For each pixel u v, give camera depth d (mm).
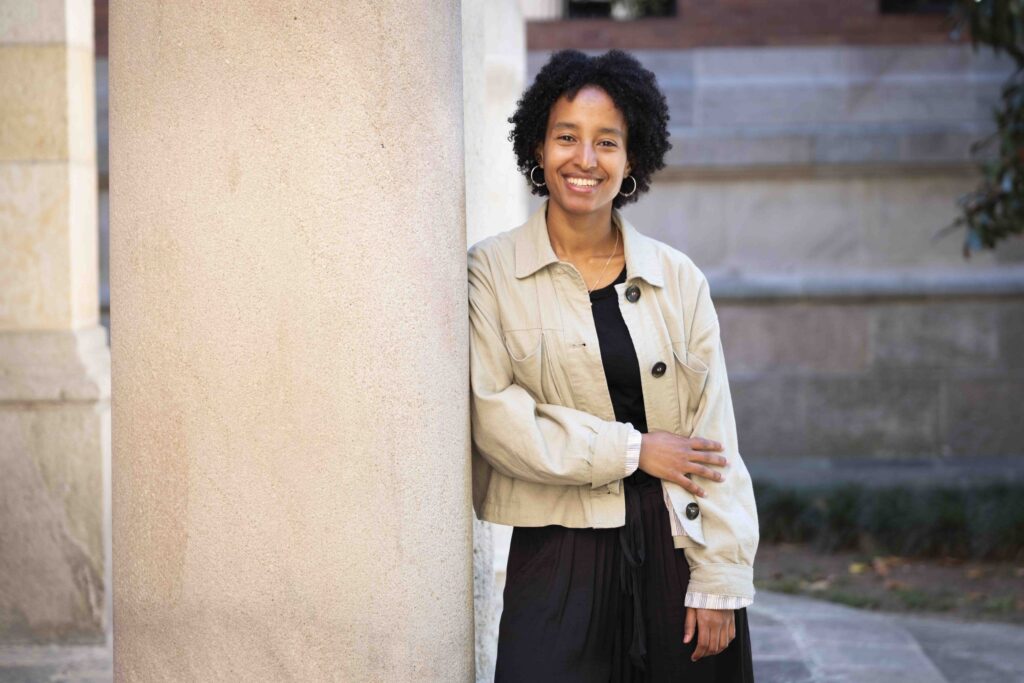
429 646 2250
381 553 2172
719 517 2461
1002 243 8500
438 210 2246
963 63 8594
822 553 6820
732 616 2479
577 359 2461
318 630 2139
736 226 8656
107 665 4152
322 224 2105
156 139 2125
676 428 2531
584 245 2533
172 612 2158
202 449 2123
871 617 5281
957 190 8531
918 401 8508
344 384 2129
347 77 2113
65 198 4336
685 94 8695
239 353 2109
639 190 2637
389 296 2162
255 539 2123
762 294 8500
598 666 2467
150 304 2141
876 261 8594
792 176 8602
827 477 8047
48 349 4316
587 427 2418
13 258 4336
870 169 8523
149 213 2135
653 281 2494
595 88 2445
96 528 4320
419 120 2201
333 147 2107
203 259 2107
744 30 8711
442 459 2266
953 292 8414
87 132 4512
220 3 2090
